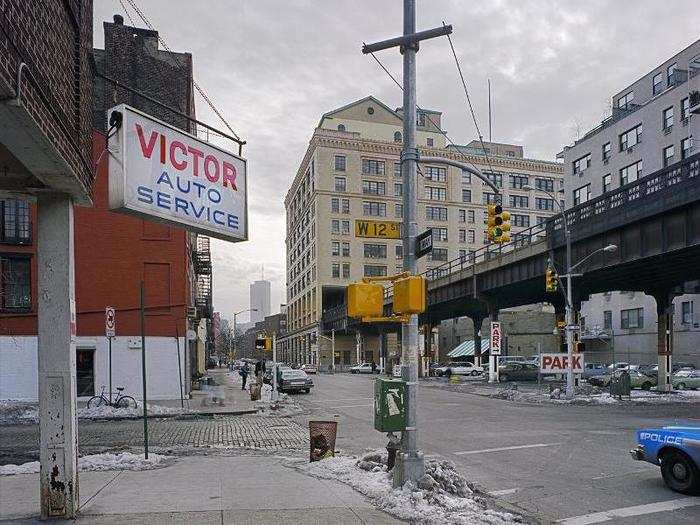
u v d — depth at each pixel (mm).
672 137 48906
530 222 108062
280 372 35406
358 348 85688
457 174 103938
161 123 7746
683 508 8148
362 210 98500
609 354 60375
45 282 6852
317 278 95812
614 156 56844
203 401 26172
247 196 9375
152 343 27156
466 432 16547
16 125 5270
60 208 7020
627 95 60188
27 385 24984
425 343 64125
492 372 44562
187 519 6660
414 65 8844
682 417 20812
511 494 8977
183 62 33094
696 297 49969
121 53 31750
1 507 7289
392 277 8570
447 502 7359
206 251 49719
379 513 7039
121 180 7082
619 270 31188
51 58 6027
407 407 8047
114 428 17484
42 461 6676
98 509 7117
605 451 13117
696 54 49969
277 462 10883
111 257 27172
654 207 25656
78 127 7074
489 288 44188
